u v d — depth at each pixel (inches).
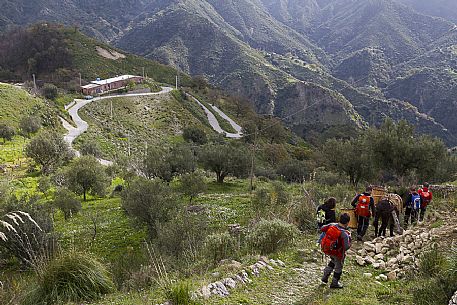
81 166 1593.3
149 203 878.4
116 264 544.4
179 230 630.5
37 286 329.1
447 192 824.3
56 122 3250.5
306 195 733.3
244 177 2063.2
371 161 1301.7
